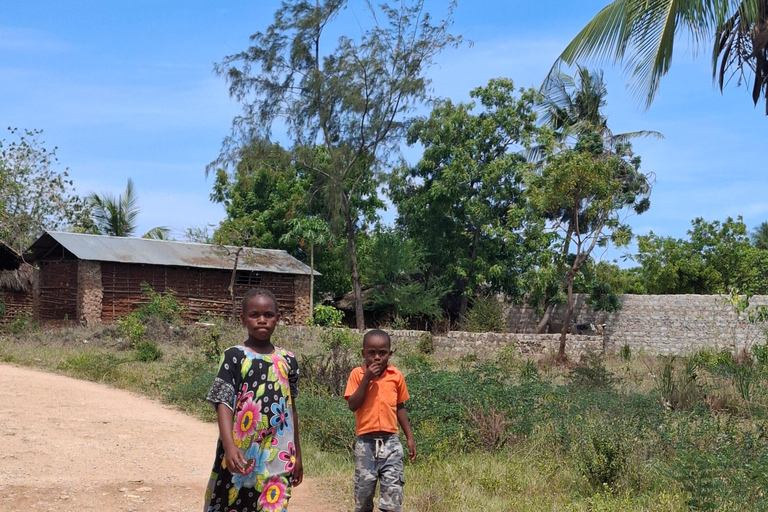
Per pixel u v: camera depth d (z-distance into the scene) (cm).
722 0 1127
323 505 671
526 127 3531
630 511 630
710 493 605
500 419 875
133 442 880
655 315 3059
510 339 2644
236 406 423
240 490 418
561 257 3209
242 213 3878
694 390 1153
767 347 1800
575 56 1265
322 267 3872
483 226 3441
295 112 3359
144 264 2825
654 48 1161
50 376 1445
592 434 775
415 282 3441
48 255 2944
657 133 3284
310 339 2270
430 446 817
